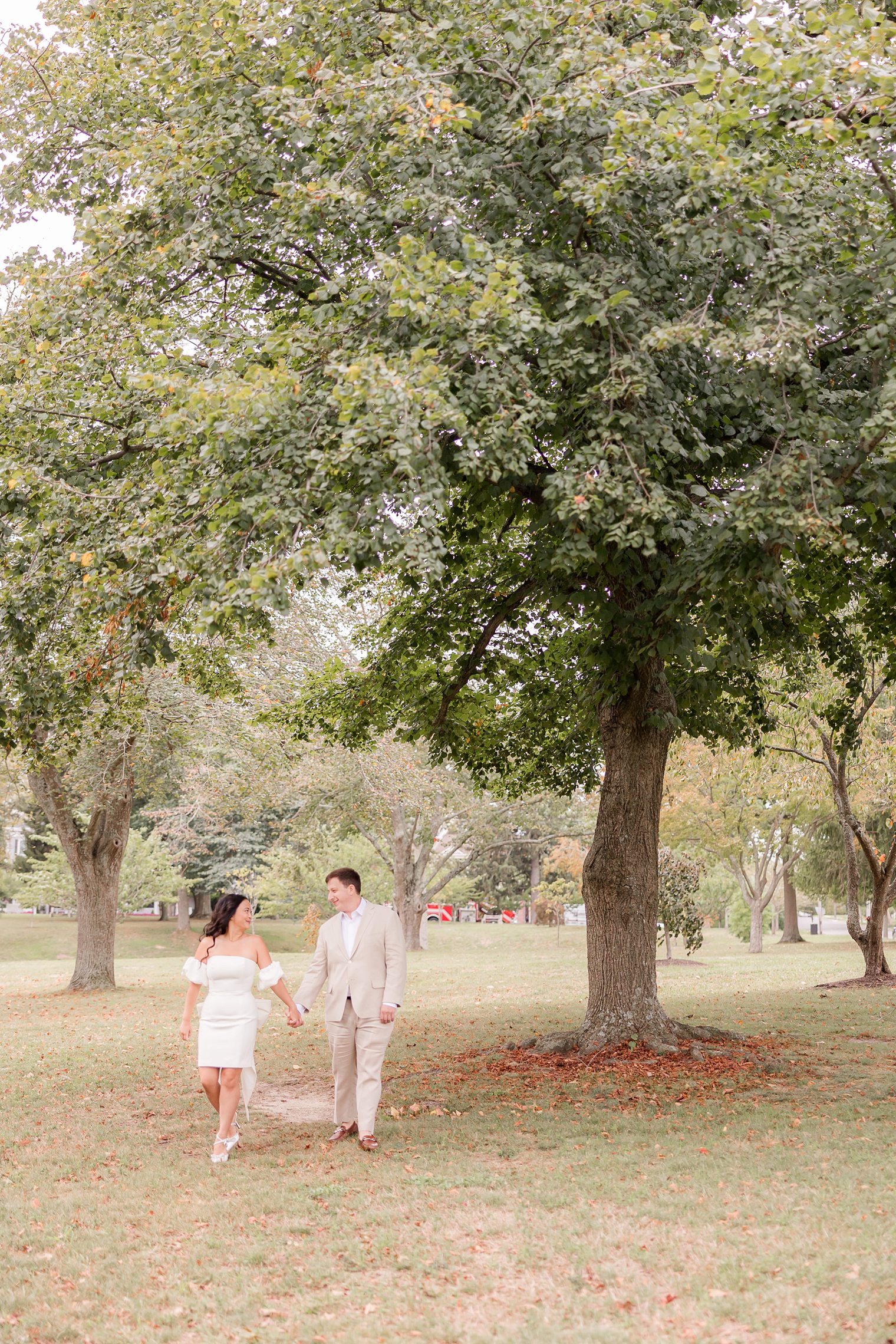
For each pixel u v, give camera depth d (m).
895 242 7.55
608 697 10.80
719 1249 5.14
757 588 8.07
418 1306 4.66
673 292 8.43
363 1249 5.39
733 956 32.25
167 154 8.59
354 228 8.70
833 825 32.09
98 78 10.66
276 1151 7.69
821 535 7.19
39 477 8.76
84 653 10.91
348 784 27.47
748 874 45.94
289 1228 5.76
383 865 42.88
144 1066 12.22
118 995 21.61
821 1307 4.40
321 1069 11.64
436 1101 9.25
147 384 7.47
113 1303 4.89
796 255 7.46
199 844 45.09
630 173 7.58
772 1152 6.95
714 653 12.16
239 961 7.59
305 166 8.55
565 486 7.33
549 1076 10.02
